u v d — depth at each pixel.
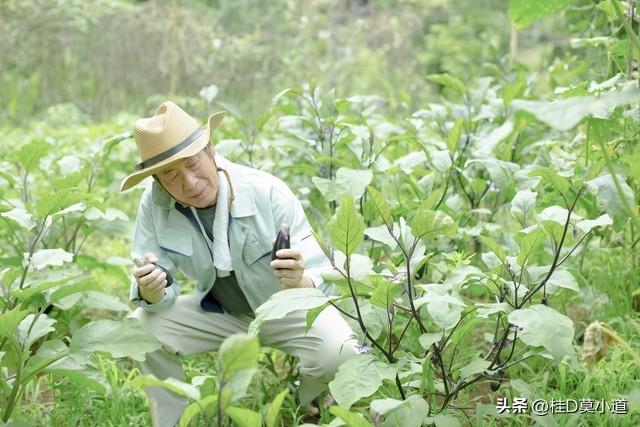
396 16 11.13
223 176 3.01
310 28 9.98
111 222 3.96
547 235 2.62
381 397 3.02
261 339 3.12
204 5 11.70
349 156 4.30
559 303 3.85
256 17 10.98
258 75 9.04
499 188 3.47
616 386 3.01
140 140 2.81
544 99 4.63
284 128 4.48
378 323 3.01
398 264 3.48
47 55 9.86
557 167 3.47
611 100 1.90
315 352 2.98
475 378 2.95
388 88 8.20
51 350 2.86
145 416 3.12
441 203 3.70
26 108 9.48
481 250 4.23
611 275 3.81
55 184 3.59
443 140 4.40
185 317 3.09
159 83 9.44
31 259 2.86
